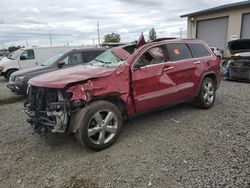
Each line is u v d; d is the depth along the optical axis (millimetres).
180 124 5031
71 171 3420
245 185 2859
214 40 19734
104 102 3961
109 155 3818
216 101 6816
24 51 13734
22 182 3225
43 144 4375
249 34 16828
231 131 4516
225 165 3326
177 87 5145
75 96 3652
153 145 4082
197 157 3596
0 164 3715
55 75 4180
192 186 2908
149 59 4730
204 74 5750
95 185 3061
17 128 5289
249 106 6188
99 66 4688
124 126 5047
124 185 3023
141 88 4492
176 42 5406
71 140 4492
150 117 5547
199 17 20484
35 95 4125
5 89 11039
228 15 17922
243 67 9938
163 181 3051
